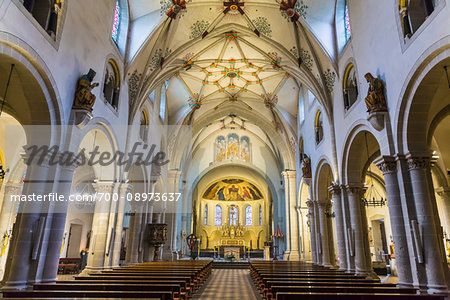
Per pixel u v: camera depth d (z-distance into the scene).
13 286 7.94
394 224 9.51
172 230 22.80
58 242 8.91
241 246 37.25
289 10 15.44
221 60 21.02
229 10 16.92
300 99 23.48
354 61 13.01
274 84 23.52
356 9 12.80
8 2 6.86
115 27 14.27
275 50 18.45
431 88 8.91
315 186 19.42
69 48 9.57
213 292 11.11
